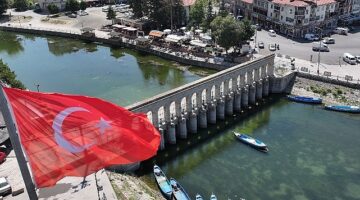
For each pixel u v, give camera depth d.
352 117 109.69
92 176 62.91
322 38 163.50
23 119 25.77
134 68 154.50
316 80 123.81
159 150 94.69
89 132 27.92
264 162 89.06
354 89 117.50
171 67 154.25
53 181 26.48
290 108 117.00
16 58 170.00
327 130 103.00
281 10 172.25
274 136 100.75
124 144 28.86
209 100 106.00
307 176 83.44
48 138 26.53
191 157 92.56
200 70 149.62
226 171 86.06
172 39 166.00
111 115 29.22
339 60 136.88
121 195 62.78
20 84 111.31
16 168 67.25
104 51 176.75
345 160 89.25
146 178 82.44
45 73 151.38
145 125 30.36
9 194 59.22
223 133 103.31
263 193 78.06
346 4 182.50
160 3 186.75
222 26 143.25
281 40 162.62
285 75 125.25
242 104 118.50
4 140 75.56
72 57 169.50
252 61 117.56
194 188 79.94
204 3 195.88
